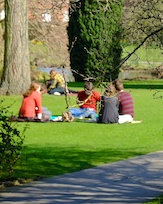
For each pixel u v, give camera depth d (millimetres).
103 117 21688
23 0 31359
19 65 31156
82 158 15125
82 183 12367
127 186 12086
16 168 13781
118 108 21938
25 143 17406
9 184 12289
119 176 13016
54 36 42375
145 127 20922
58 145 17172
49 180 12680
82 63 40625
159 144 17422
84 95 21734
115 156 15406
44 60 43000
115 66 9977
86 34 39125
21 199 11031
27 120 21812
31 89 21875
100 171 13570
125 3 11383
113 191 11633
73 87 37750
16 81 31109
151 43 10211
